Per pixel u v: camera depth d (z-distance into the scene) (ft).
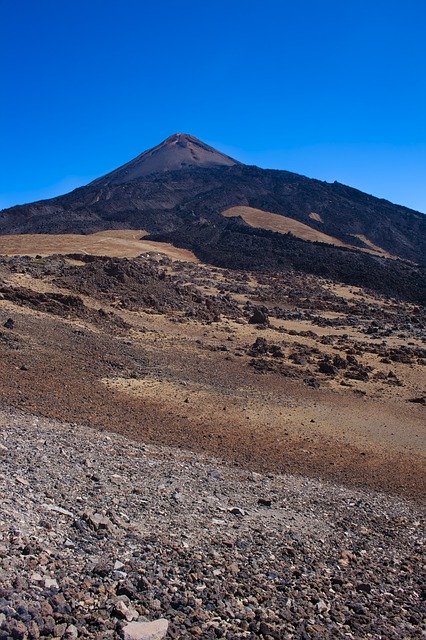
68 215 593.01
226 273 303.68
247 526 40.11
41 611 22.20
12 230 533.14
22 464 40.98
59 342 104.78
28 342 98.27
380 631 28.50
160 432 68.18
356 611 30.40
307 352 139.23
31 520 30.40
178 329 146.00
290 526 42.63
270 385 105.91
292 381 111.45
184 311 169.99
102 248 326.85
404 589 35.17
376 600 32.48
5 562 24.95
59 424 59.77
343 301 269.03
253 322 174.50
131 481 44.21
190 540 34.47
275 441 74.64
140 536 32.96
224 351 128.36
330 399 102.12
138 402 81.46
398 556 41.22
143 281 184.24
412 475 68.74
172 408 81.92
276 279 311.88
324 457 71.00
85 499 36.86
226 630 24.72
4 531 27.86
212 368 111.65
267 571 32.50
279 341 148.97
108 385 87.15
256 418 83.97
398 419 94.94
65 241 345.31
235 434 74.69
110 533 31.89
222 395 93.45
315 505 50.24
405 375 128.26
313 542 40.14
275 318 198.29
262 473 58.70
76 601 23.75
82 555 28.30
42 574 25.04
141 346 119.24
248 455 65.67
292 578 32.58
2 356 86.63
